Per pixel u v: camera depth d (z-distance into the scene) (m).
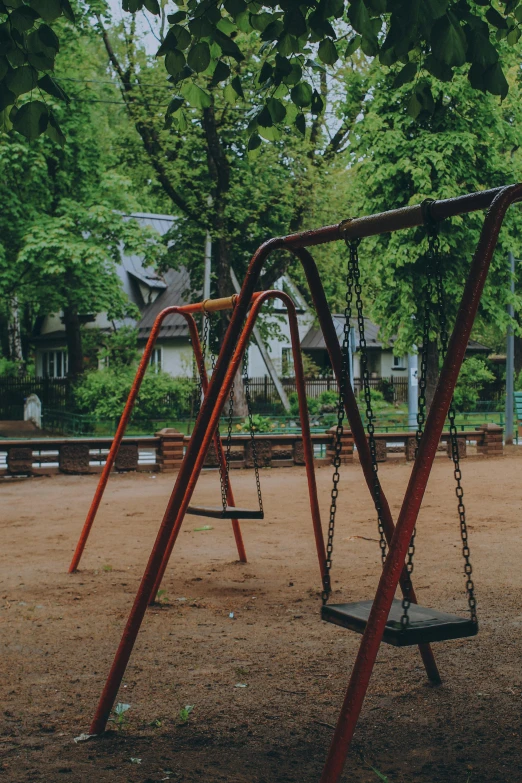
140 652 5.38
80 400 31.83
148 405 30.84
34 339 49.91
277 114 4.89
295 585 7.27
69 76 30.11
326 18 4.17
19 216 30.06
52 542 9.52
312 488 6.91
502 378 44.53
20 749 3.87
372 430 4.30
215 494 13.97
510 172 21.38
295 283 36.75
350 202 29.81
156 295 46.75
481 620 6.02
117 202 32.97
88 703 4.48
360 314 4.25
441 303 3.68
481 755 3.75
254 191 29.55
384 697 4.53
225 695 4.57
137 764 3.68
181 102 5.07
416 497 3.13
